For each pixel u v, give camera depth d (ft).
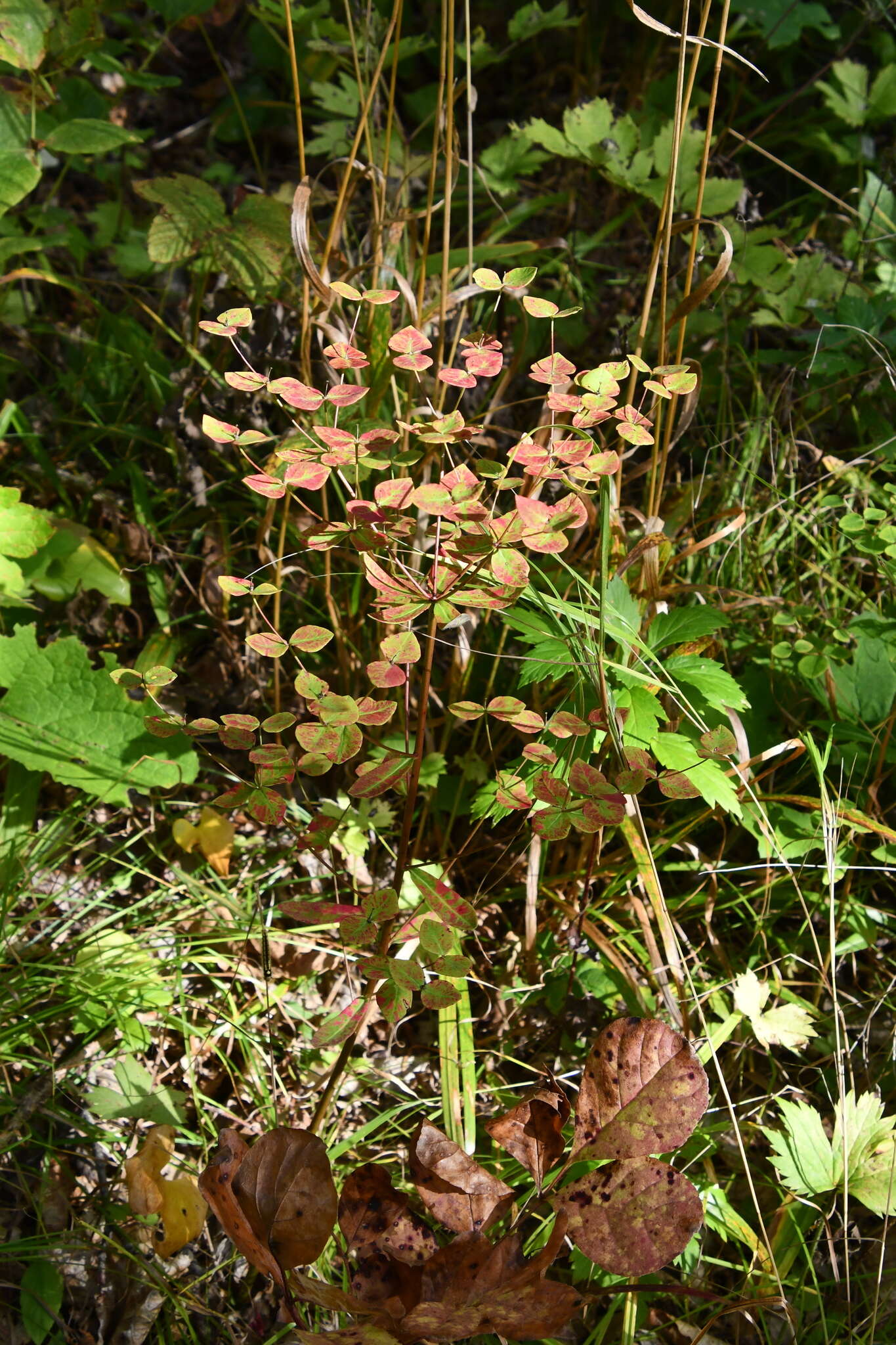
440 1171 3.17
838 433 5.12
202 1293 3.39
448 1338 2.89
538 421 4.92
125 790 4.03
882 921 4.07
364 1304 3.02
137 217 5.87
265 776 3.10
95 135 4.20
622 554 3.96
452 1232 3.46
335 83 6.27
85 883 4.07
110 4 5.13
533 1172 3.21
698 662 3.87
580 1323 3.40
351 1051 3.65
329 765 3.10
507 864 4.14
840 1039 3.80
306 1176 3.04
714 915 4.12
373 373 4.25
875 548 3.97
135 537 4.58
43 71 4.51
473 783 4.20
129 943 3.85
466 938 4.04
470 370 3.16
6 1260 3.32
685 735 3.92
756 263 4.95
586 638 3.57
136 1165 3.33
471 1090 3.63
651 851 3.99
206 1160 3.54
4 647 4.06
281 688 4.49
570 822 2.98
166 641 4.41
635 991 3.83
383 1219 3.14
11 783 4.08
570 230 5.49
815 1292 3.42
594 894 4.13
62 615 4.50
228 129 6.48
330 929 4.01
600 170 5.08
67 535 4.33
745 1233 3.48
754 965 4.00
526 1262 3.13
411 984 2.97
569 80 6.89
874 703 4.18
